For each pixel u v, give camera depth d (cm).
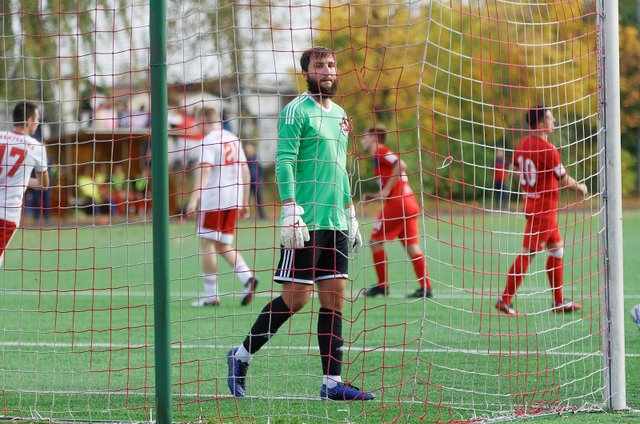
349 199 1725
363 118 6831
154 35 1309
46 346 2397
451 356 2173
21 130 2584
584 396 1653
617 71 1577
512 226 6788
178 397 1727
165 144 1321
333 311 1681
